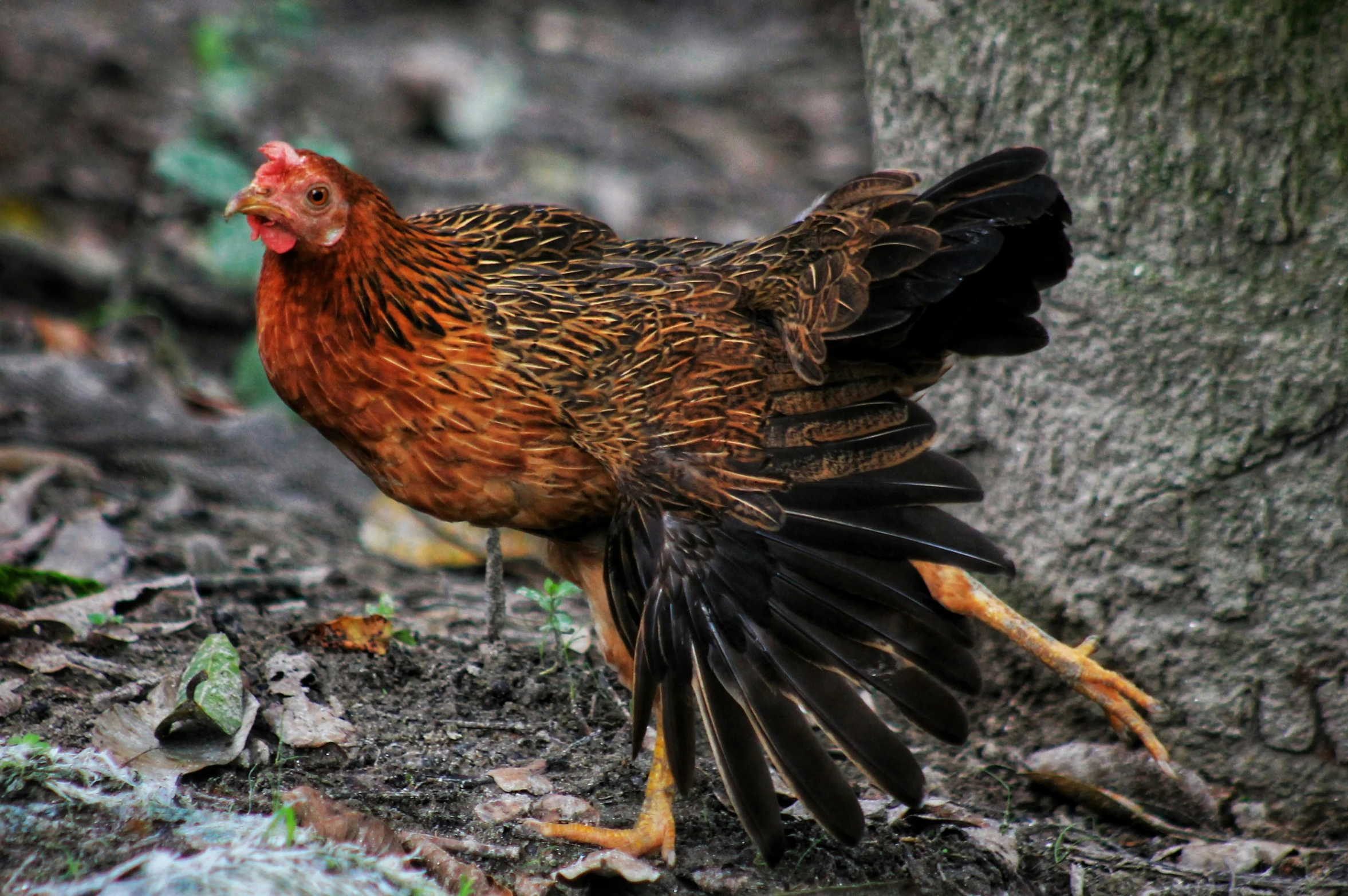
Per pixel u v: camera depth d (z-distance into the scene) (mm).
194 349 14102
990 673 8398
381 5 24000
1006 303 6605
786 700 6129
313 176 6250
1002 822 7750
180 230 15062
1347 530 7543
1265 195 7379
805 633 6160
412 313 6477
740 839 7004
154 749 6688
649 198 17844
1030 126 7816
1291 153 7316
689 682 6273
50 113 16562
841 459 6371
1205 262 7527
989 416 8305
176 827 5957
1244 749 7816
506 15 24516
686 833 7031
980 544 6270
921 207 6375
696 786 7453
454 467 6641
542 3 25297
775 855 6047
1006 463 8266
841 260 6438
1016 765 8211
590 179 18109
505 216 7270
